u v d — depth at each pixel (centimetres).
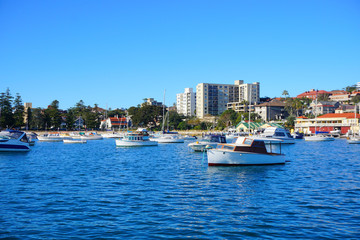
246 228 1706
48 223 1781
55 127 17425
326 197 2348
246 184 2848
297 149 7081
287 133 9244
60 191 2550
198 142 6588
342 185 2786
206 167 3947
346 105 18150
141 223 1786
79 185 2800
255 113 18450
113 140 12625
